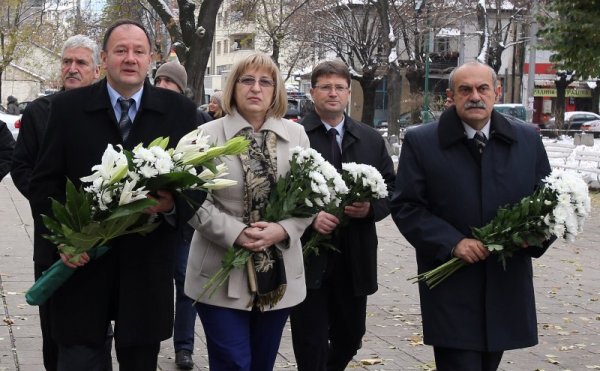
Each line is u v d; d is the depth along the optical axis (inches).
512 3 1706.4
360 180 204.7
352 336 219.8
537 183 190.1
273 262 179.2
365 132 223.9
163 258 169.8
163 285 169.9
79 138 169.5
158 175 153.9
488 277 183.2
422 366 260.2
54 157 170.1
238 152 161.8
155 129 172.1
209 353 181.3
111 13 1130.0
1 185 769.6
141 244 168.7
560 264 444.8
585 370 264.1
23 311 305.6
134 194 152.6
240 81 181.0
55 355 204.5
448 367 185.9
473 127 187.0
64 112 170.2
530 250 183.3
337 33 1710.1
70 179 169.9
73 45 217.0
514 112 1678.2
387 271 412.2
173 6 1159.0
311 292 208.5
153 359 173.9
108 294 169.9
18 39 1855.3
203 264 179.3
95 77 219.6
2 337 273.1
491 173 185.5
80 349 169.3
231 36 1745.8
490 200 184.4
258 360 186.9
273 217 176.9
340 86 217.5
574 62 758.5
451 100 191.3
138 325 168.1
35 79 2340.1
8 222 523.5
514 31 1849.2
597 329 315.3
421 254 187.5
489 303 182.9
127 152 154.3
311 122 219.8
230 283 176.2
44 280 163.8
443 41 2197.3
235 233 173.5
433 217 185.6
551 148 928.9
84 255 160.6
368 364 261.7
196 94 732.0
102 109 170.6
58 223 155.3
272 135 183.0
